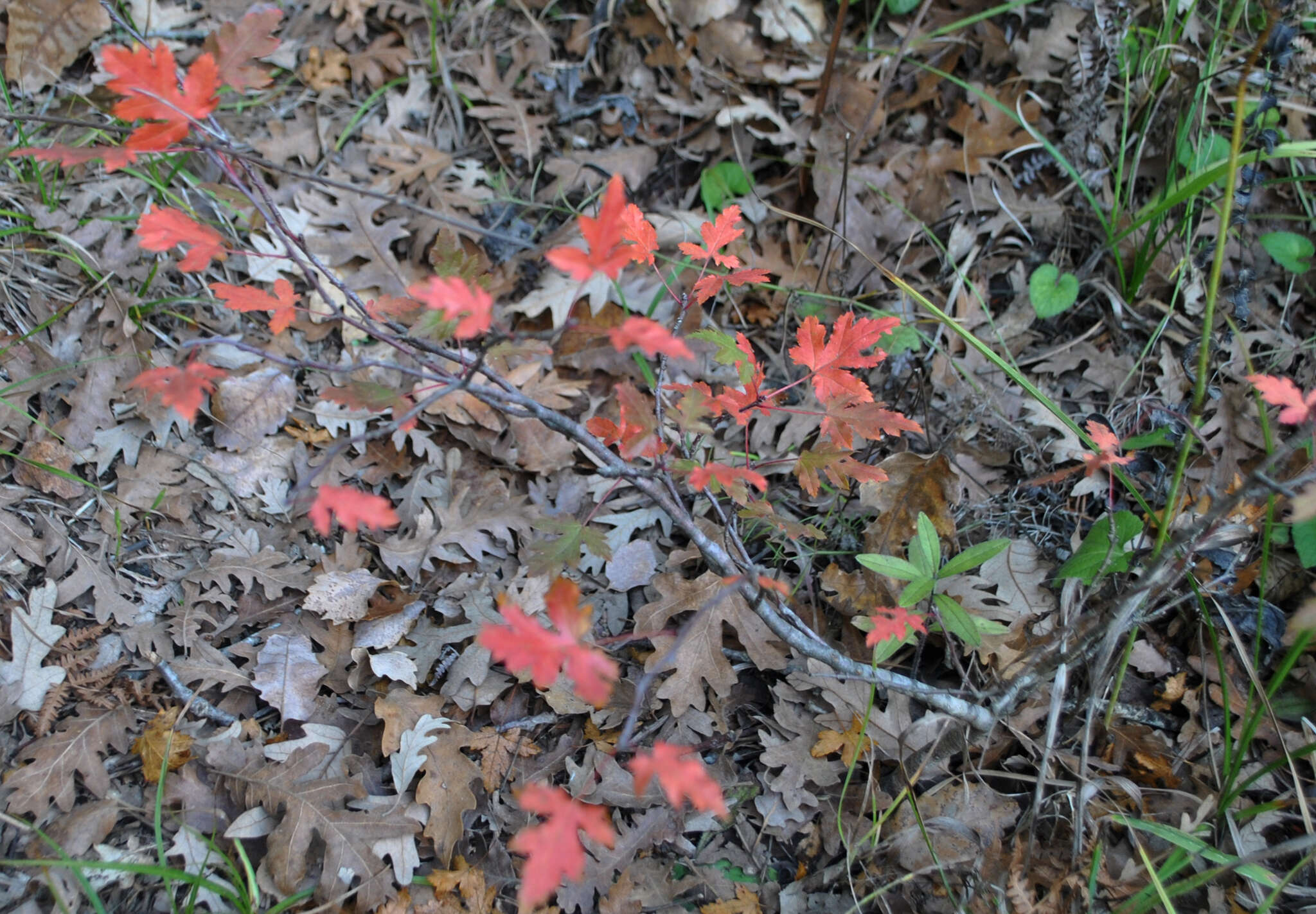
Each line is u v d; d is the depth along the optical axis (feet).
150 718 3.37
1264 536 3.35
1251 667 3.30
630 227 3.08
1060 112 4.39
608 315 4.15
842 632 3.68
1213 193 4.18
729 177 4.36
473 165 4.34
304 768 3.31
